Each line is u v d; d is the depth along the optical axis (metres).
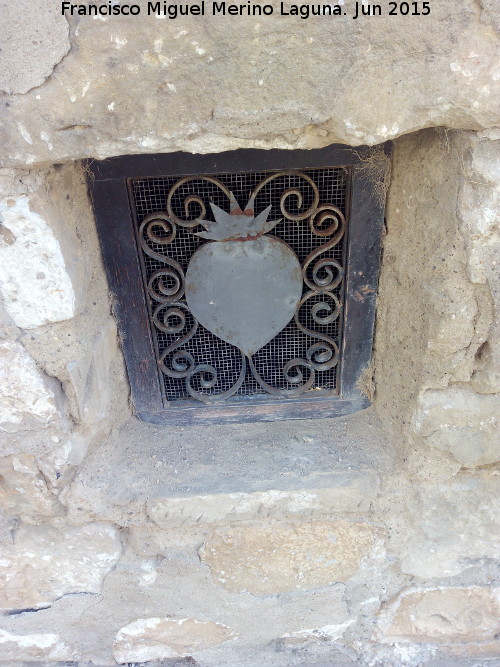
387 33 0.55
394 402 0.85
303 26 0.54
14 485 0.80
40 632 0.95
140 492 0.83
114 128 0.58
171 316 0.87
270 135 0.60
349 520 0.86
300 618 0.95
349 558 0.90
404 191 0.75
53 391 0.73
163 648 0.98
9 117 0.56
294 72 0.56
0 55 0.54
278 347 0.90
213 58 0.55
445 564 0.90
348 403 0.94
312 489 0.83
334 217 0.78
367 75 0.57
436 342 0.72
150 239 0.79
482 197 0.63
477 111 0.59
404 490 0.84
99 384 0.81
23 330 0.69
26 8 0.52
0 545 0.86
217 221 0.77
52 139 0.58
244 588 0.91
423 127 0.61
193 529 0.87
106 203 0.76
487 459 0.80
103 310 0.82
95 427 0.82
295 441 0.91
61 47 0.54
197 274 0.81
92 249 0.77
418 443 0.81
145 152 0.61
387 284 0.83
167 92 0.57
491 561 0.90
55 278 0.67
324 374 0.94
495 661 0.97
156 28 0.54
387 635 0.97
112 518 0.84
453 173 0.65
